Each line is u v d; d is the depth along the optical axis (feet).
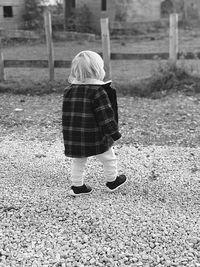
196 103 25.55
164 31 67.67
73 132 12.55
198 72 30.30
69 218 12.17
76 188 13.48
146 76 32.68
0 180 15.07
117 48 50.78
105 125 12.12
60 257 10.36
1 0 66.54
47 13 29.55
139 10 69.10
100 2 68.90
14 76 34.22
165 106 25.29
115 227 11.64
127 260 10.19
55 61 30.78
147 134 20.31
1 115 24.25
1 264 10.10
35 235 11.35
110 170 13.52
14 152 18.04
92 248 10.69
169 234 11.25
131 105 25.77
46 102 27.02
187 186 14.26
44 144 19.08
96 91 12.19
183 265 9.98
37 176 15.38
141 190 13.99
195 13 73.87
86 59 12.23
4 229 11.68
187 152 17.60
